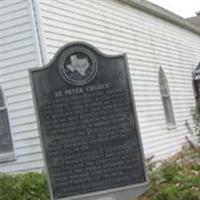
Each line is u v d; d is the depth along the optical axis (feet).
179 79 84.64
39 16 45.62
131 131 26.04
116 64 26.23
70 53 26.11
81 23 52.90
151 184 29.96
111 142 25.98
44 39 45.62
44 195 35.32
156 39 76.18
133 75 64.49
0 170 47.55
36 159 46.11
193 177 32.14
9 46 46.60
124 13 65.36
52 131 26.00
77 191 25.88
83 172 25.90
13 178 37.40
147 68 70.08
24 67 45.98
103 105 26.08
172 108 77.77
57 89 26.07
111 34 59.88
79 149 25.98
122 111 26.11
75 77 26.08
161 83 76.38
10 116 46.85
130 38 65.72
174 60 83.61
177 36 87.92
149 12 74.84
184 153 47.88
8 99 46.83
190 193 29.14
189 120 84.53
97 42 55.77
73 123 26.03
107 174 25.93
